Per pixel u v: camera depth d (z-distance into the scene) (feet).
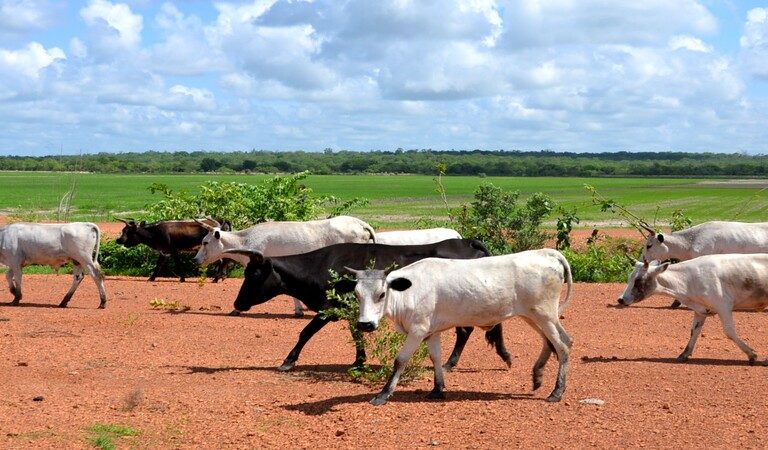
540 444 27.22
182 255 76.74
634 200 239.09
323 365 39.24
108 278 73.61
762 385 35.22
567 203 219.61
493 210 79.15
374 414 30.53
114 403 31.96
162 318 51.11
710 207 200.95
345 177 555.69
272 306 57.57
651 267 41.22
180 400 32.45
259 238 53.47
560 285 33.12
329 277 38.91
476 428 28.91
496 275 32.50
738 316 53.52
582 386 34.96
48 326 47.65
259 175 534.78
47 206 182.80
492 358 40.93
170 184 329.93
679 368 38.60
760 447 26.91
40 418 29.81
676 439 27.71
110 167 594.65
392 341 35.81
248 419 30.01
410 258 39.42
